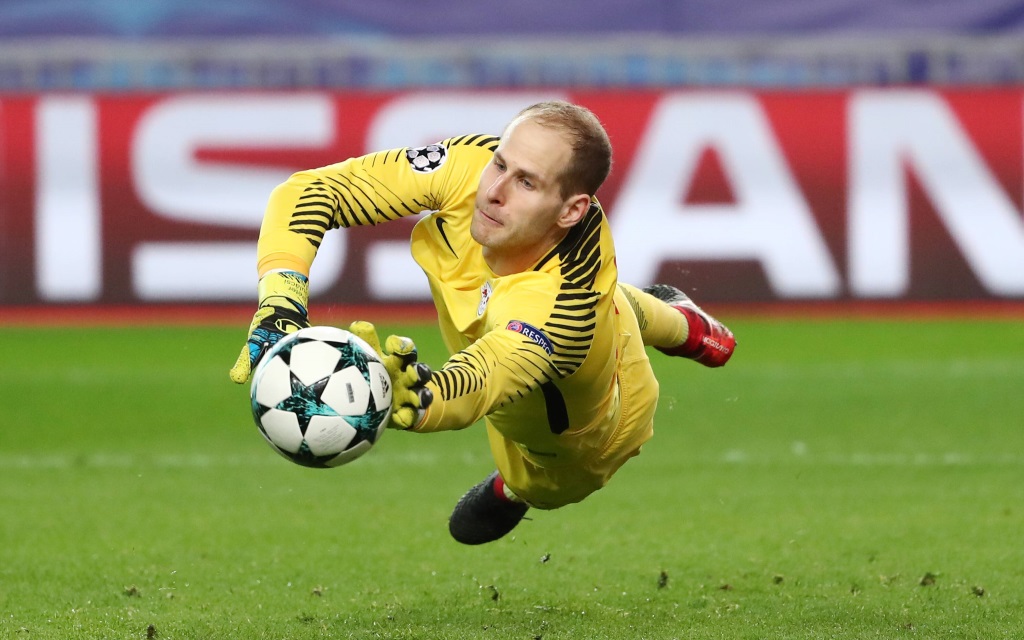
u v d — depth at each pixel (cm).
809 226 5047
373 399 1248
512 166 1362
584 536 2336
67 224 5066
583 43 5616
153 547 2258
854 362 4409
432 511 2556
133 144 5056
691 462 3034
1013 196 5031
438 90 5050
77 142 5050
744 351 4616
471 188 1532
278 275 1419
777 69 5612
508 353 1330
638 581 2019
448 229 1541
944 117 5034
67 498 2675
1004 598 1872
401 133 5053
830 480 2828
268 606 1870
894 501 2608
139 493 2727
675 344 1905
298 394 1245
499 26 5728
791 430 3416
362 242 5041
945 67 5538
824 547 2238
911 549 2211
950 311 5075
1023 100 5022
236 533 2370
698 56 5603
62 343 4803
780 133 5028
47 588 1975
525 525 2425
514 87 5053
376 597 1925
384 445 3300
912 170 5050
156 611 1839
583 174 1373
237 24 5762
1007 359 4438
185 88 5125
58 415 3647
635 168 5028
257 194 5081
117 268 5084
